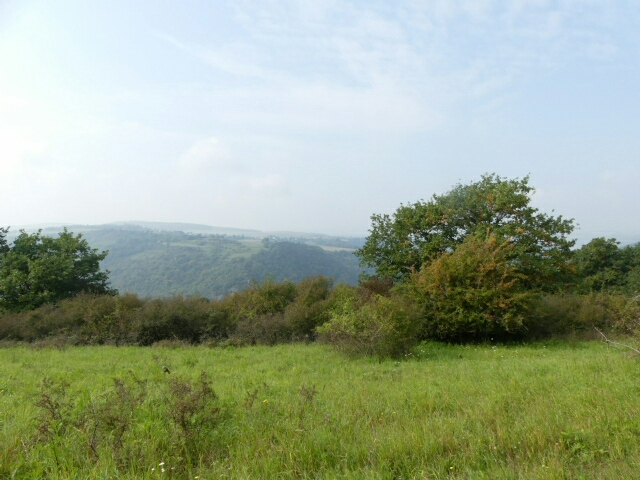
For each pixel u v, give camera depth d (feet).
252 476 15.21
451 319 57.67
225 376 35.22
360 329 46.70
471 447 16.62
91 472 14.96
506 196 76.02
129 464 15.69
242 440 18.25
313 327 64.44
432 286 59.52
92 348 57.11
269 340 62.85
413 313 49.32
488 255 59.77
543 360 39.68
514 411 21.26
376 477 14.71
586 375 28.66
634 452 15.35
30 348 57.36
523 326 57.88
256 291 76.38
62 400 21.74
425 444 17.02
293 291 77.92
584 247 130.21
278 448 16.90
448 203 82.38
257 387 28.94
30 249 89.81
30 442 16.93
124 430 17.53
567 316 65.00
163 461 15.85
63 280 87.25
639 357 32.91
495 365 37.14
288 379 33.24
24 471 15.31
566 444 16.75
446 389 26.89
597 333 62.28
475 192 80.74
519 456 15.93
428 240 81.15
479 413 20.71
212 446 17.72
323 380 32.63
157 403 20.26
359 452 16.78
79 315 67.67
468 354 48.55
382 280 79.51
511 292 58.44
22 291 83.97
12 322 67.56
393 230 83.87
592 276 122.93
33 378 33.60
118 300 69.46
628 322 61.11
